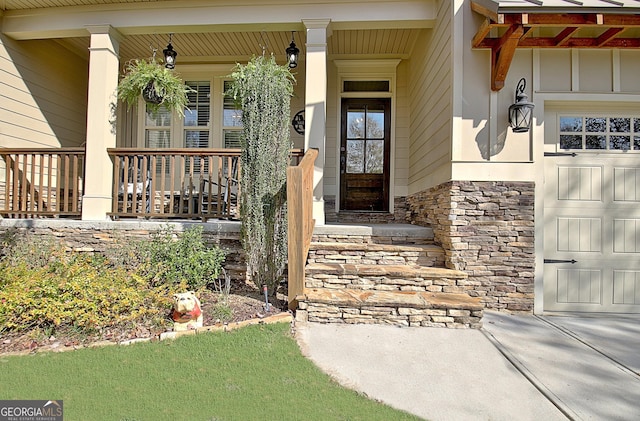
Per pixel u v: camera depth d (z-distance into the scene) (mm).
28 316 3076
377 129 6879
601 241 4281
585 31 4109
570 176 4312
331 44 6195
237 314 3529
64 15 5238
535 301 4137
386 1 4957
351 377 2570
